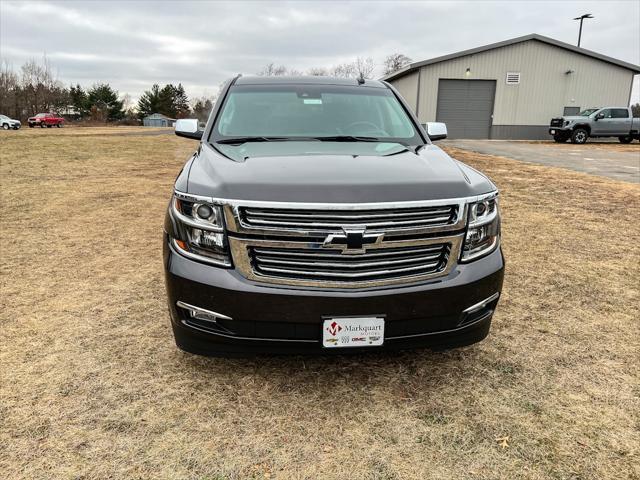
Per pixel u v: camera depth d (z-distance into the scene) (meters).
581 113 25.72
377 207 2.27
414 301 2.37
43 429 2.29
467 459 2.13
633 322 3.48
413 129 3.67
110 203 7.50
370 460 2.13
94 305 3.69
